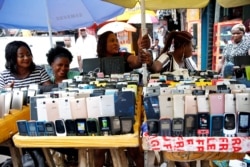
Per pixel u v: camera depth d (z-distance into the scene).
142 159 1.94
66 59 2.57
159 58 2.64
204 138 1.30
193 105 1.33
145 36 2.23
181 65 2.73
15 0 3.51
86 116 1.42
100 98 1.41
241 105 1.29
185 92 1.45
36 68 2.66
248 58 2.45
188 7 3.35
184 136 1.33
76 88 1.79
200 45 5.04
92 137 1.38
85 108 1.42
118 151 1.57
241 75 2.24
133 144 1.35
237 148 1.28
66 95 1.54
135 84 1.87
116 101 1.42
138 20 5.66
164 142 1.33
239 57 2.47
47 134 1.44
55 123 1.42
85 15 3.94
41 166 1.62
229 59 3.48
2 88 2.18
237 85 1.56
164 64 2.60
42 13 3.75
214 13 4.89
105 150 2.01
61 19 3.92
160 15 6.25
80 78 2.24
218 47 4.54
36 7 3.69
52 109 1.45
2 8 3.53
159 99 1.35
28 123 1.45
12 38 4.59
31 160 1.62
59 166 2.03
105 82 1.99
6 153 1.89
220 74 2.42
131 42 6.54
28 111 1.82
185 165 1.78
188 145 1.31
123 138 1.36
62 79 2.56
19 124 1.47
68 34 6.45
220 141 1.29
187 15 5.14
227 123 1.30
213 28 4.84
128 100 1.41
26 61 2.51
